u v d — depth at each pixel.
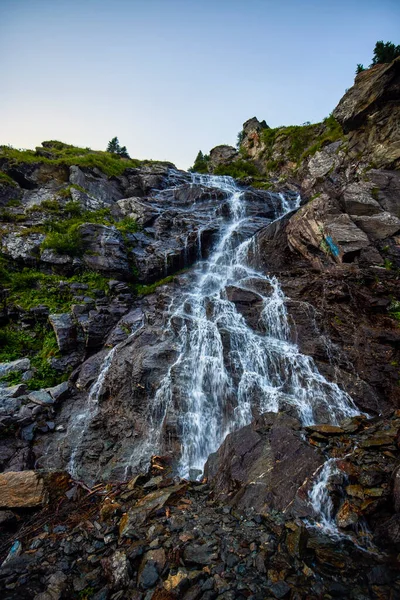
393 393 7.29
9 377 10.23
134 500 4.92
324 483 4.32
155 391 8.48
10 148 23.64
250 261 14.59
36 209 17.28
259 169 30.94
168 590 3.07
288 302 10.07
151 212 18.11
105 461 7.64
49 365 10.75
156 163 28.89
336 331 8.98
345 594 2.93
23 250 14.59
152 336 10.34
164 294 12.67
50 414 9.16
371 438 5.20
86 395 9.82
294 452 4.95
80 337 11.49
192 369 8.82
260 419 6.11
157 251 15.40
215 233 16.38
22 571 3.59
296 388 7.88
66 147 28.77
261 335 9.68
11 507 5.00
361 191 13.23
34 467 7.73
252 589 3.02
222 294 11.43
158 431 7.93
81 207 18.17
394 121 15.56
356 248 10.86
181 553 3.52
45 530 4.46
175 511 4.41
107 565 3.49
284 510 4.11
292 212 15.54
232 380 8.28
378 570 3.13
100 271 14.36
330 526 3.85
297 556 3.35
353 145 17.69
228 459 5.39
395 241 11.24
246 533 3.79
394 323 8.58
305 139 26.30
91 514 4.71
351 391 7.48
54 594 3.21
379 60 25.31
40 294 13.24
